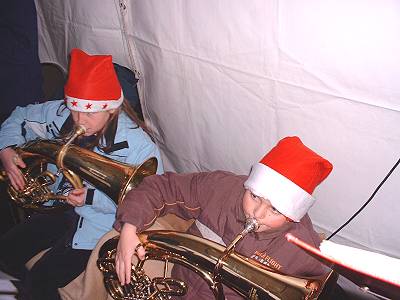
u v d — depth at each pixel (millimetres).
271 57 1437
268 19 1385
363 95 1264
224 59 1597
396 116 1222
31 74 2367
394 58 1151
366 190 1399
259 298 1130
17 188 1603
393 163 1292
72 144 1533
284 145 1181
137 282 1327
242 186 1318
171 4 1696
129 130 1633
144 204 1313
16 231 1697
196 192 1363
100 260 1357
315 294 1069
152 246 1242
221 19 1532
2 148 1684
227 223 1299
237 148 1763
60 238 1694
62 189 1676
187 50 1726
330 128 1395
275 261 1268
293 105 1457
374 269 856
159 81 1955
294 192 1138
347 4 1183
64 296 1496
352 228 1509
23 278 1630
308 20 1284
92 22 2166
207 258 1162
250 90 1569
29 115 1772
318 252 901
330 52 1277
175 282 1276
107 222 1643
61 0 2301
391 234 1413
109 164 1480
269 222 1174
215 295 1219
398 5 1090
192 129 1924
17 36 2266
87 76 1470
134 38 1985
